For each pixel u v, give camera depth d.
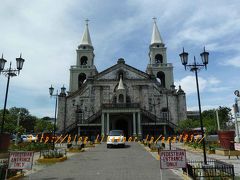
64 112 58.41
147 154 23.36
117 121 55.84
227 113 64.38
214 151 23.53
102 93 58.84
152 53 68.00
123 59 60.75
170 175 12.41
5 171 11.17
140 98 58.16
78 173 13.23
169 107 57.78
